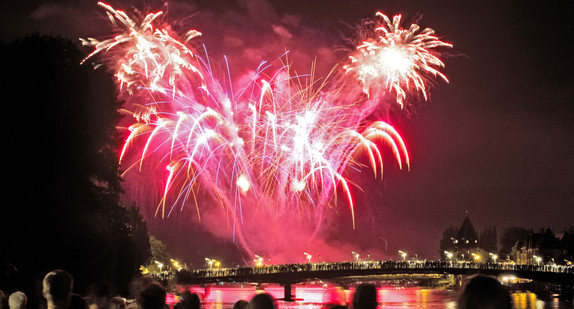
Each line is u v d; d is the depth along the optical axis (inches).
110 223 3661.4
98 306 780.6
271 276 5969.5
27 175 2908.5
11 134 2938.0
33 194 2881.4
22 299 806.5
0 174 2881.4
